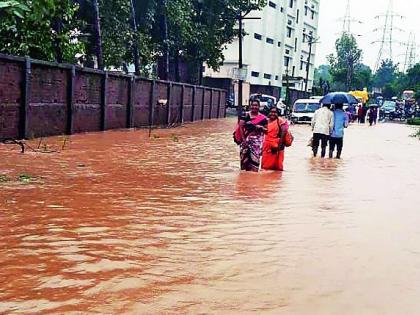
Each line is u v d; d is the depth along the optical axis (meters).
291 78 71.00
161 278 4.85
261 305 4.30
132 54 30.83
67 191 8.81
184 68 44.91
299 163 14.77
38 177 10.09
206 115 40.88
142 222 6.91
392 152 20.14
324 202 8.89
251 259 5.52
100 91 22.31
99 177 10.45
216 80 60.09
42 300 4.25
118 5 27.20
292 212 7.93
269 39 67.81
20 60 16.22
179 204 8.16
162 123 30.70
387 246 6.23
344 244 6.24
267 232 6.66
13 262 5.15
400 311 4.30
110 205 7.87
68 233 6.24
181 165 13.03
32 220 6.79
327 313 4.19
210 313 4.10
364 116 49.41
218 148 17.83
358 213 8.11
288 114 46.09
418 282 5.02
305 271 5.20
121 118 24.94
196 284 4.73
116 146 16.75
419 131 33.75
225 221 7.16
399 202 9.24
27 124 16.97
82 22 23.84
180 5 33.56
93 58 28.30
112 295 4.40
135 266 5.16
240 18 42.03
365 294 4.65
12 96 16.11
